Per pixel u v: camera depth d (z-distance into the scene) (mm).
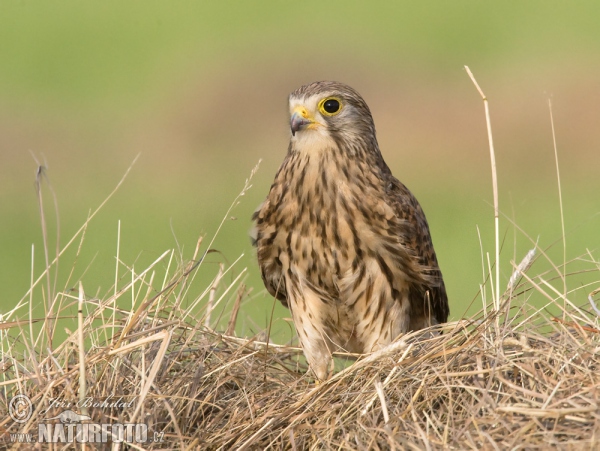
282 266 9516
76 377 7672
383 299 9375
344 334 9641
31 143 28609
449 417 7180
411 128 27984
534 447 6703
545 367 7480
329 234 9156
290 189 9242
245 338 9031
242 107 30422
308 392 8055
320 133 9203
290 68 32344
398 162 26266
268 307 12805
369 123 9492
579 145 26359
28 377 7594
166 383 7996
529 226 21469
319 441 7520
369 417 7477
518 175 25281
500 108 28219
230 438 7621
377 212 9164
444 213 22922
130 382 7785
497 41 34656
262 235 9461
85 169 27016
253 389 8297
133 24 39688
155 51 36344
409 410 7410
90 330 8109
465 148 27047
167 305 8656
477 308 13016
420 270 9383
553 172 25344
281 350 9414
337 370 9875
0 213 23828
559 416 6820
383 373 8039
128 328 7887
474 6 39406
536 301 11781
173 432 7633
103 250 19844
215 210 23219
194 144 28953
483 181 25188
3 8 40938
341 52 33938
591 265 14422
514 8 38656
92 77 34281
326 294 9383
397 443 7086
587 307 8914
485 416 7109
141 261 17438
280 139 28656
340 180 9148
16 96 32312
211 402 8062
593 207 22719
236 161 27594
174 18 39719
